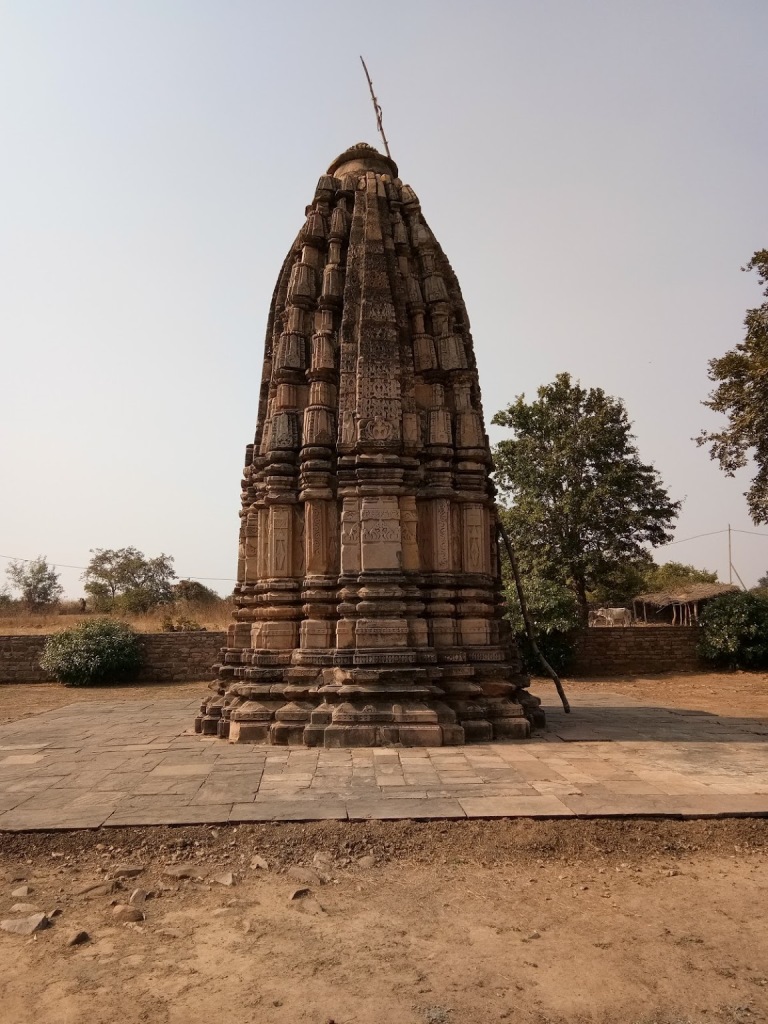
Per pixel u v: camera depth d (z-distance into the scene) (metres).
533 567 27.92
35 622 38.09
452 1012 3.99
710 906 5.32
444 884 5.74
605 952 4.65
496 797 7.61
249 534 13.88
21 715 16.69
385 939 4.84
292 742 10.85
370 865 6.12
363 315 12.49
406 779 8.49
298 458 12.53
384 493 11.73
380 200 13.59
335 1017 3.94
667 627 25.31
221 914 5.23
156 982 4.30
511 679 12.29
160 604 46.22
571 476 28.55
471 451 12.64
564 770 8.88
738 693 19.69
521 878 5.85
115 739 11.91
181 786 8.35
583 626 25.67
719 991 4.20
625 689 20.92
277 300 14.69
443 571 12.04
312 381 12.62
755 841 6.55
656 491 28.55
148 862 6.22
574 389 29.23
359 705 10.83
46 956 4.62
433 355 12.95
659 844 6.48
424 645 11.43
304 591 11.84
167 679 24.95
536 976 4.36
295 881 5.81
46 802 7.73
